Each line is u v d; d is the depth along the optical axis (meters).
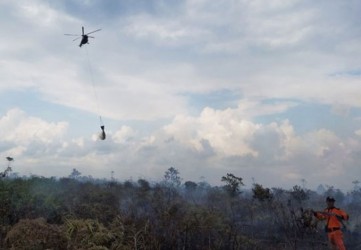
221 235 13.00
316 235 13.66
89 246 10.41
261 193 16.81
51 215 13.61
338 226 11.33
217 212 14.78
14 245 9.69
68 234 10.61
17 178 15.28
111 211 14.02
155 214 13.09
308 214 12.39
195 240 12.24
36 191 14.81
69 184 22.67
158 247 11.09
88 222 11.41
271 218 17.06
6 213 12.25
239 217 18.31
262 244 13.98
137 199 18.75
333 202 11.71
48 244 9.87
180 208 14.78
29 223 10.13
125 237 11.24
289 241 13.23
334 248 11.45
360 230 18.45
